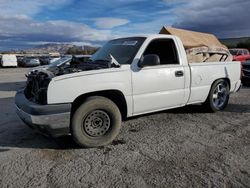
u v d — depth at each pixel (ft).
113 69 13.88
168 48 16.93
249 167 11.05
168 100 16.30
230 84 20.66
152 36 16.19
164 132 15.67
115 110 13.73
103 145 13.66
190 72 17.24
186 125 16.99
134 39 16.49
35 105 12.40
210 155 12.29
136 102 14.85
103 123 13.64
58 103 12.41
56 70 14.46
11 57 120.67
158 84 15.57
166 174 10.56
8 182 10.19
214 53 20.57
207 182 9.89
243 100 25.27
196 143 13.84
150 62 14.46
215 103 19.95
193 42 27.78
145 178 10.28
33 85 13.91
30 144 14.11
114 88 13.80
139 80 14.73
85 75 13.01
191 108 21.22
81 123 13.05
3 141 14.60
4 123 18.22
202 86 18.29
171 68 16.20
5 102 26.50
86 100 13.12
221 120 18.10
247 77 35.96
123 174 10.65
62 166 11.48
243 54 64.95
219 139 14.39
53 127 12.37
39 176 10.62
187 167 11.13
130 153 12.72
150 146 13.53
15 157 12.48
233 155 12.25
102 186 9.79
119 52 16.03
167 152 12.74
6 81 50.70
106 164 11.59
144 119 18.35
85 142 13.24
